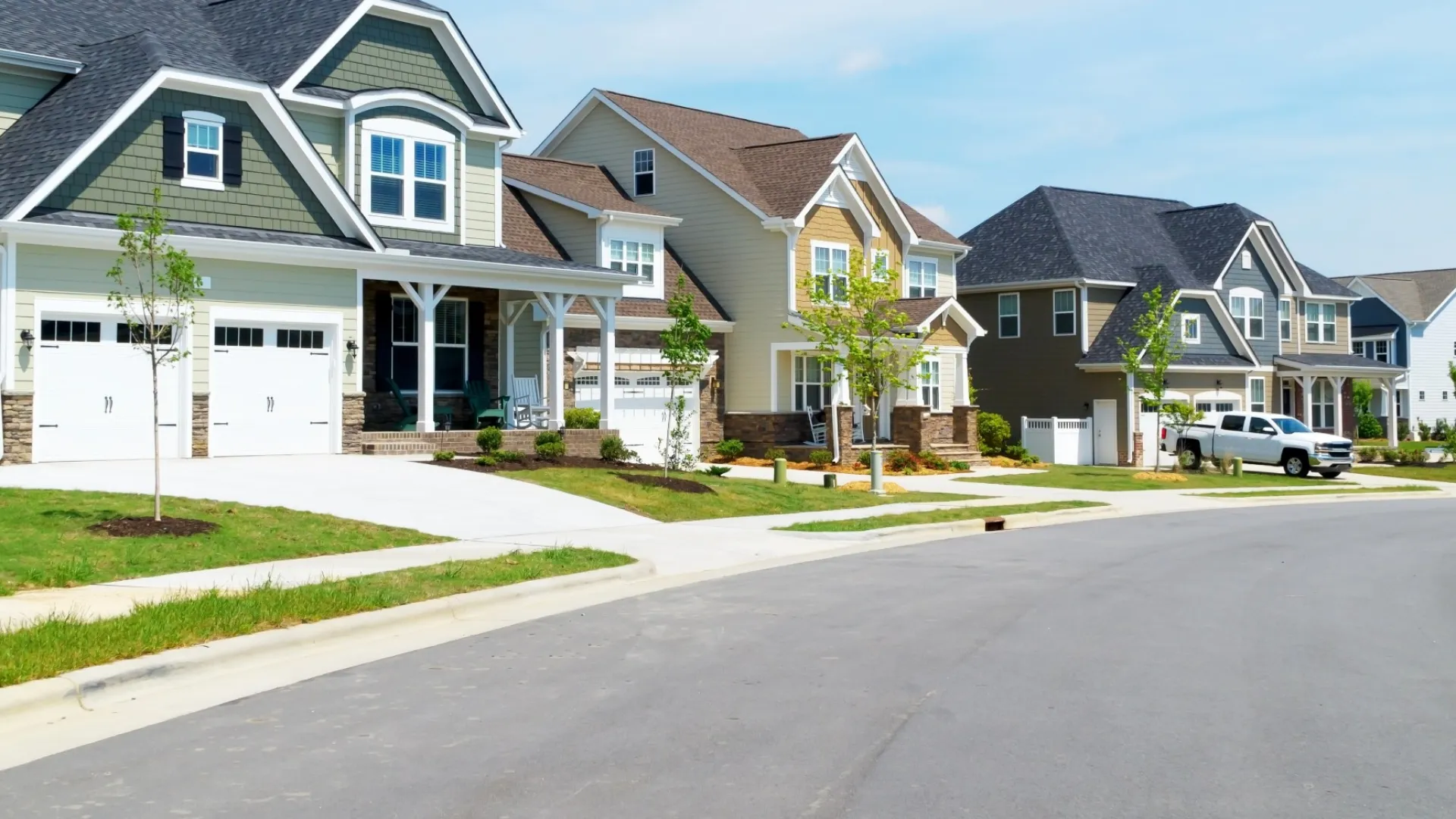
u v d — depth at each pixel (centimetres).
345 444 2528
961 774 735
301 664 1025
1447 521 2650
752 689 954
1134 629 1249
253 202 2462
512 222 3669
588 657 1062
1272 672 1050
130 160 2294
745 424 3894
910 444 3903
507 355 3112
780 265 3822
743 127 4612
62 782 705
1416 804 691
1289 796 702
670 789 700
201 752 766
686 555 1762
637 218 3678
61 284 2145
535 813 656
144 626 1038
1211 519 2673
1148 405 4075
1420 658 1123
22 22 2486
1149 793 704
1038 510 2619
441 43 2986
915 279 4319
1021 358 4938
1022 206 5203
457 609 1273
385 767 737
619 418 3531
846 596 1440
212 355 2358
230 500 1838
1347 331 5825
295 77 2658
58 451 2162
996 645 1152
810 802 680
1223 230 5197
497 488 2184
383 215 2803
